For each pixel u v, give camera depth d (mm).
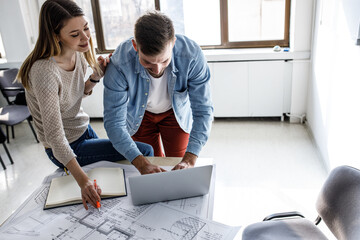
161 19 1086
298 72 3475
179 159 1492
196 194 1201
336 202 1262
